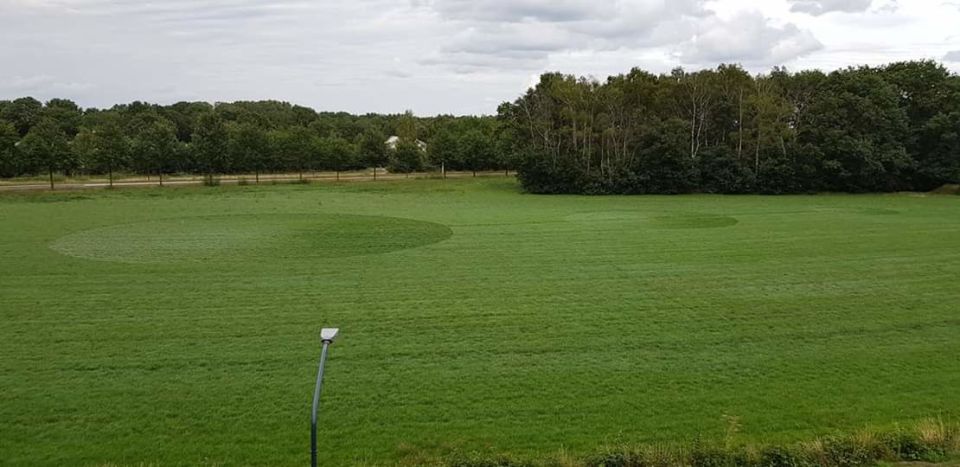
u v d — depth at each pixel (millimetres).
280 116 144750
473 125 118250
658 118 71875
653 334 18891
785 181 65438
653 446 11906
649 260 29375
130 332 18688
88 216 42125
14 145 62719
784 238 35500
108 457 11695
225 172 81062
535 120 74812
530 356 17031
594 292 23594
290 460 11641
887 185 67250
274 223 39906
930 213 46688
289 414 13500
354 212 46156
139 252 30047
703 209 50531
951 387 14922
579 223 41406
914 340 18391
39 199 51750
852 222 41875
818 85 72250
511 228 38812
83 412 13508
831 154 65312
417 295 23031
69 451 11891
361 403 14055
